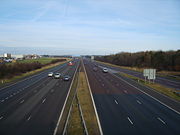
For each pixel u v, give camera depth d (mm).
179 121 17359
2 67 50656
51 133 14289
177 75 56750
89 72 65562
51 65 100875
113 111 20281
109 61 145250
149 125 16297
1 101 24219
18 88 33875
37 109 20547
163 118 18172
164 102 24453
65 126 14680
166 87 36375
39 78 48844
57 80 44781
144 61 86562
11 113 19141
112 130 15125
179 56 67562
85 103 23328
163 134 14430
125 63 107438
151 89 34031
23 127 15438
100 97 26969
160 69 72562
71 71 68562
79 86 35906
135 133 14578
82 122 16469
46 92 30094
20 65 62906
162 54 78125
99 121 17156
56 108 20938
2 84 38719
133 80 46375
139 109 21156
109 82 42594
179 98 26703
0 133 14273
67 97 26469
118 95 28531
